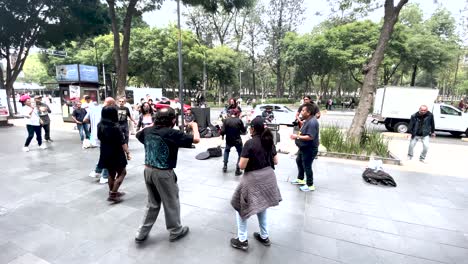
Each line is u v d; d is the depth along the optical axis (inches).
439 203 174.2
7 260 109.7
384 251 119.8
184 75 1309.1
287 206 166.4
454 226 143.9
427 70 1074.7
